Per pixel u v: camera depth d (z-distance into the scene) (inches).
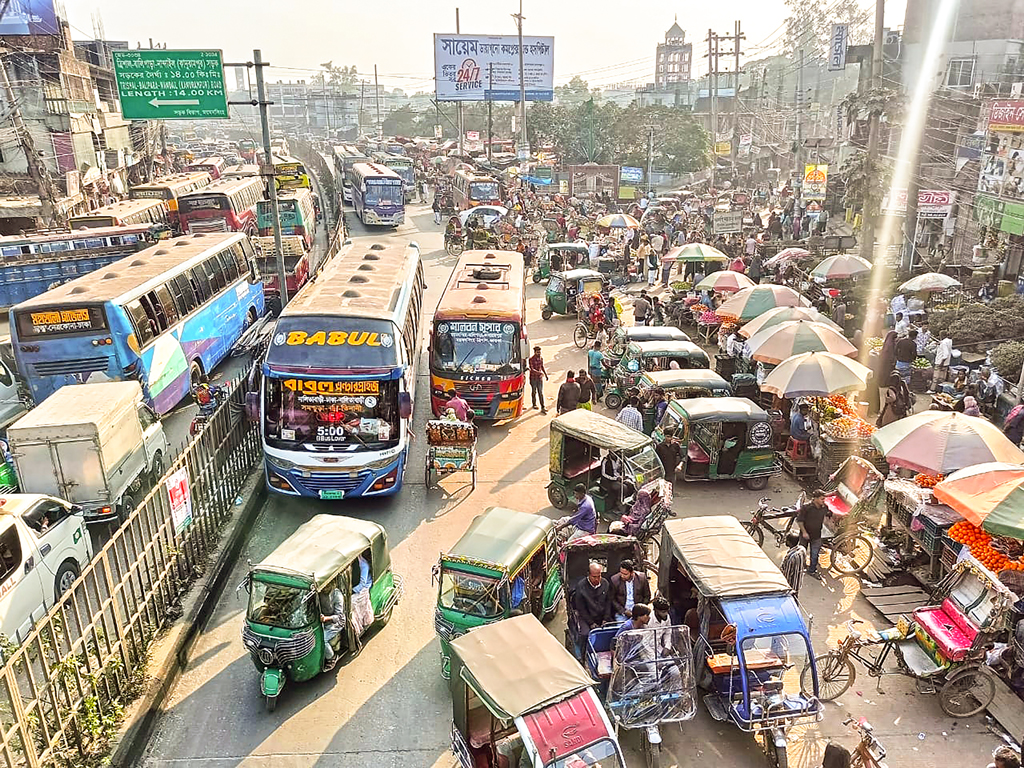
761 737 353.7
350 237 1768.0
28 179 1545.3
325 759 345.7
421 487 608.1
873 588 464.8
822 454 587.8
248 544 528.7
